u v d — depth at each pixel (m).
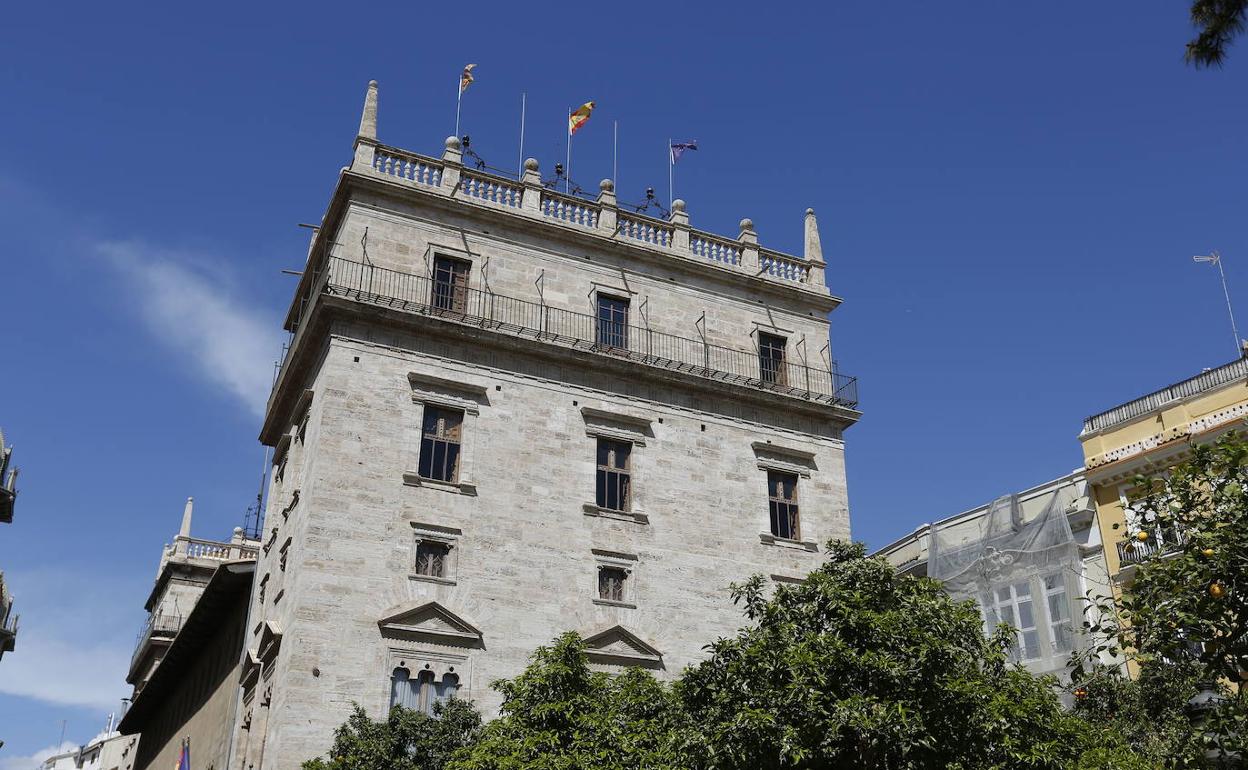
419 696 34.34
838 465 44.88
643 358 42.03
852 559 26.66
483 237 41.72
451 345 39.31
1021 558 44.41
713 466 42.22
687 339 43.97
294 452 40.09
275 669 35.03
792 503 43.59
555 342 40.66
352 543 35.09
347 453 36.16
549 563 37.75
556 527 38.38
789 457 44.03
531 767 26.25
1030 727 23.00
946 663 23.11
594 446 40.38
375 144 40.97
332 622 33.94
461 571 36.31
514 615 36.50
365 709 33.31
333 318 37.78
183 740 55.28
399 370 38.09
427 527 36.38
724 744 23.48
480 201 42.00
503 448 38.66
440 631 35.09
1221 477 18.30
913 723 22.12
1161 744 27.86
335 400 36.66
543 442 39.38
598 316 42.78
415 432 37.53
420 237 40.56
